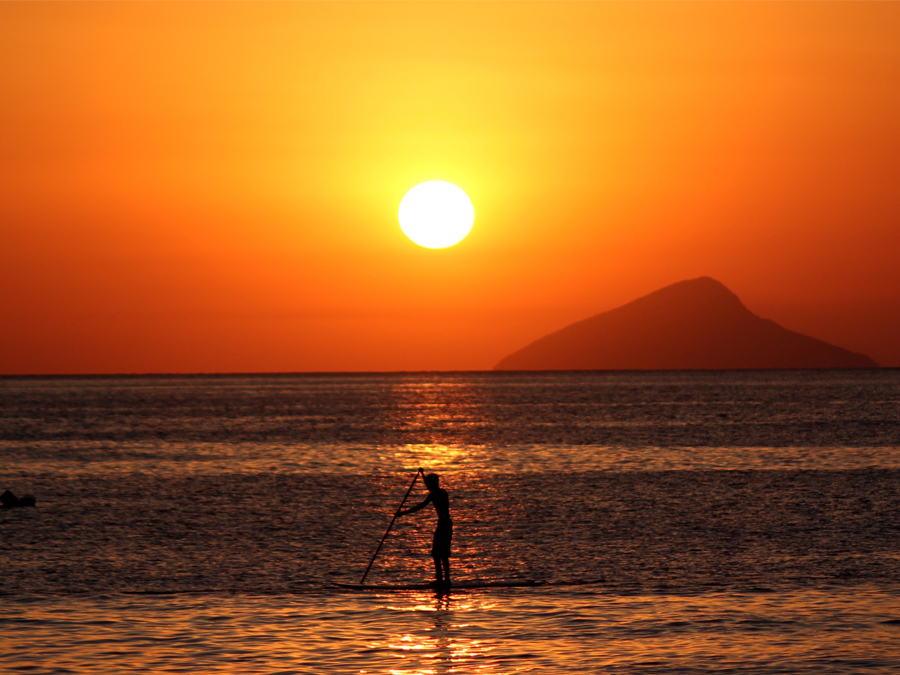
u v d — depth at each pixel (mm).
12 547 87375
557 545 87188
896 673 48750
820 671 49156
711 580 70938
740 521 98938
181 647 53969
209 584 71188
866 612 60562
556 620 59656
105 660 51469
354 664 50844
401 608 63062
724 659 51250
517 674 49250
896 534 89812
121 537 92875
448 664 50844
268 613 61812
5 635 56375
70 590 69062
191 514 108312
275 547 87250
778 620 58844
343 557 82312
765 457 171375
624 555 81750
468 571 76000
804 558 78938
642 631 56812
